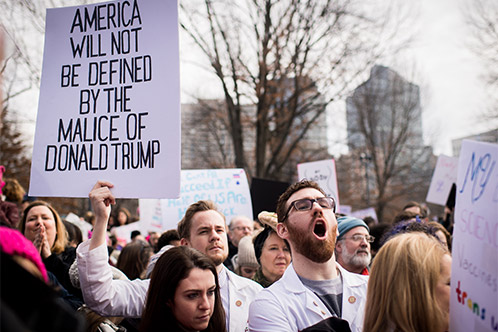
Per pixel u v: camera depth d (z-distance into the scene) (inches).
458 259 77.0
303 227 103.9
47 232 146.7
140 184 108.3
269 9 645.9
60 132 116.0
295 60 670.5
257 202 231.3
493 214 68.7
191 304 93.4
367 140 1282.0
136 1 116.0
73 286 138.9
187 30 633.0
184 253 97.3
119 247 344.5
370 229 197.9
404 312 79.0
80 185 112.5
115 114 113.0
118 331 114.5
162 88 110.7
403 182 1400.1
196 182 221.3
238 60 664.4
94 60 117.0
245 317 119.5
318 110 755.4
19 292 48.5
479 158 73.7
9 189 221.1
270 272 138.4
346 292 106.6
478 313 70.8
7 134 688.4
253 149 979.9
